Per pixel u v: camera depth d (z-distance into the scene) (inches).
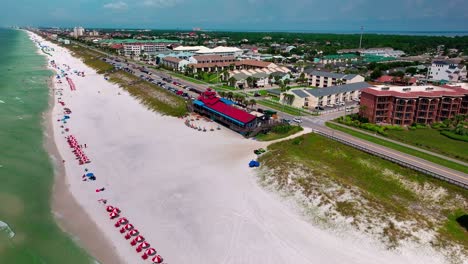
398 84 6875.0
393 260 1844.2
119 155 3213.6
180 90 5885.8
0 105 4756.4
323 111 4820.4
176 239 1989.4
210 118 4505.4
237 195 2495.1
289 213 2276.1
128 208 2306.8
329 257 1856.5
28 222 2110.0
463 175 2682.1
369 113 4252.0
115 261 1798.7
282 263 1803.6
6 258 1790.1
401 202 2456.9
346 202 2294.5
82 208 2299.5
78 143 3501.5
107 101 5423.2
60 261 1784.0
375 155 3009.4
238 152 3316.9
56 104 5073.8
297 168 2770.7
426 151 3230.8
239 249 1909.4
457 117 4124.0
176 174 2824.8
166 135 3821.4
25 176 2711.6
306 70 7386.8
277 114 4581.7
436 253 1867.6
